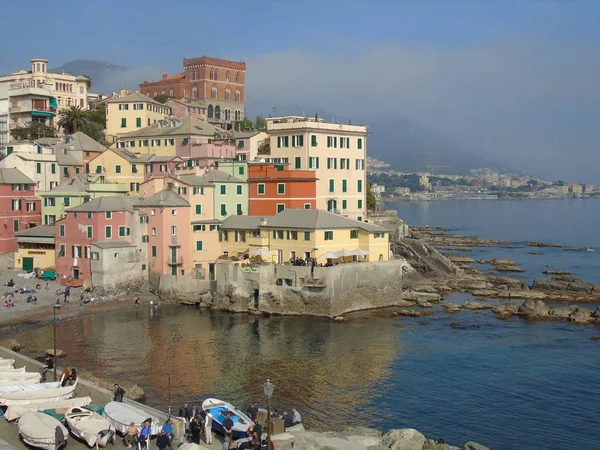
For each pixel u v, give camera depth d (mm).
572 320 114250
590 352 96438
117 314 115875
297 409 74062
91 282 128625
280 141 151750
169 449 52438
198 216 134625
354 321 112938
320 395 78500
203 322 111625
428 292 137375
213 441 57094
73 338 100750
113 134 198125
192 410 63719
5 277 134250
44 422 53406
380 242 126750
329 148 151625
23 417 54562
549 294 138375
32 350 94000
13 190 147125
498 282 156000
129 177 160625
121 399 63531
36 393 61719
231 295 119000
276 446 54031
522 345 99812
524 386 82188
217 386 80750
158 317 114625
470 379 84562
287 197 138625
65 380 67375
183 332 105062
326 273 113938
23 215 148875
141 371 85938
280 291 116688
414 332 106312
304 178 139375
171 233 130125
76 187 149375
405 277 153750
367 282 121562
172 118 182125
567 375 86188
